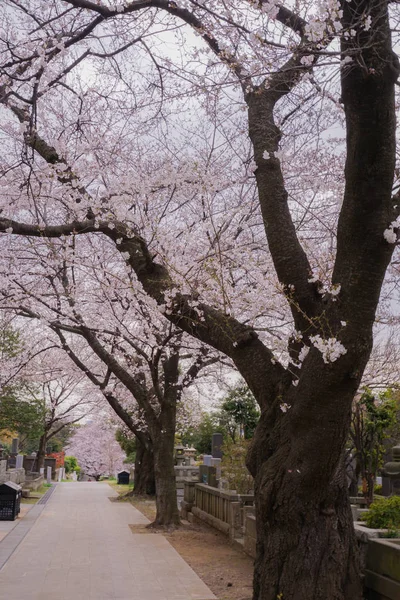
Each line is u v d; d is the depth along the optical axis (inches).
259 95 257.8
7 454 844.0
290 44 213.8
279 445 215.8
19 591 279.4
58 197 354.9
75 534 460.4
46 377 816.9
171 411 520.1
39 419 943.7
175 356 529.0
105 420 1112.8
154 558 365.1
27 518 554.6
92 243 482.0
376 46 175.3
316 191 381.1
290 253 231.8
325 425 196.2
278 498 207.8
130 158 428.1
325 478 203.9
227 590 285.4
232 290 374.3
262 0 207.2
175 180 355.6
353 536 212.7
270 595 203.8
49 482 1107.3
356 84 176.1
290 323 449.7
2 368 728.3
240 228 425.4
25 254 478.3
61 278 481.4
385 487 462.6
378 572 204.8
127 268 388.2
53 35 283.4
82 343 753.6
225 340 242.8
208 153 444.5
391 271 389.1
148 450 789.9
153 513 617.3
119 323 501.7
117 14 254.5
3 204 349.4
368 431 452.4
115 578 310.0
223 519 449.1
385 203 187.0
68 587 288.7
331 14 167.6
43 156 311.9
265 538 213.0
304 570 201.6
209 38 250.2
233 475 507.5
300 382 201.8
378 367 513.3
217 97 315.6
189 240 395.2
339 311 194.1
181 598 269.7
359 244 189.5
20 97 263.6
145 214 382.6
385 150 181.5
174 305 262.4
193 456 1026.1
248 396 828.6
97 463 1654.8
